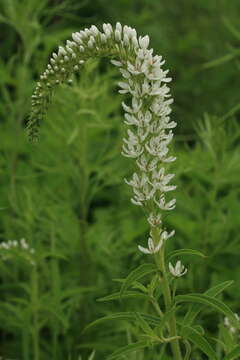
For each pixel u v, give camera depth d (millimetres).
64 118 6602
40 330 6680
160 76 3295
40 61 7191
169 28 11266
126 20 10727
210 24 11141
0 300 6820
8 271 6352
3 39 9273
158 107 3336
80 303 6355
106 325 6324
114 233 6879
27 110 7301
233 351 3451
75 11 9922
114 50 3379
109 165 6539
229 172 6586
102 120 6809
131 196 7289
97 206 8664
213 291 3426
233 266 7168
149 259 6426
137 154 3371
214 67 10305
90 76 7293
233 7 11398
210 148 6328
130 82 3354
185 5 11406
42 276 6559
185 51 10867
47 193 7305
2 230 7609
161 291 3568
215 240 6660
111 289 6512
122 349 3416
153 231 3430
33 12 7680
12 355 6410
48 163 7395
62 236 6660
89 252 6598
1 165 7664
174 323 3502
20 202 7289
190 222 7047
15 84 7562
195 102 10273
